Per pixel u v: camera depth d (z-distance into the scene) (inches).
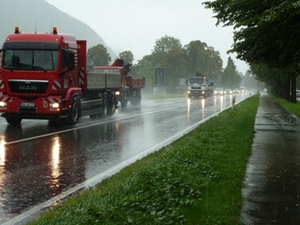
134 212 245.6
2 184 352.5
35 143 580.4
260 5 709.9
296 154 483.5
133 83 1567.4
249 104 1739.7
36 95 775.1
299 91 3946.9
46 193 325.1
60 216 240.5
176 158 411.8
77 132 719.7
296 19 617.3
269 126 815.7
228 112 1128.2
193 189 294.0
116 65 1530.5
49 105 772.0
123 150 535.8
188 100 2389.3
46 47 782.5
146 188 297.3
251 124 837.2
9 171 402.0
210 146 502.9
